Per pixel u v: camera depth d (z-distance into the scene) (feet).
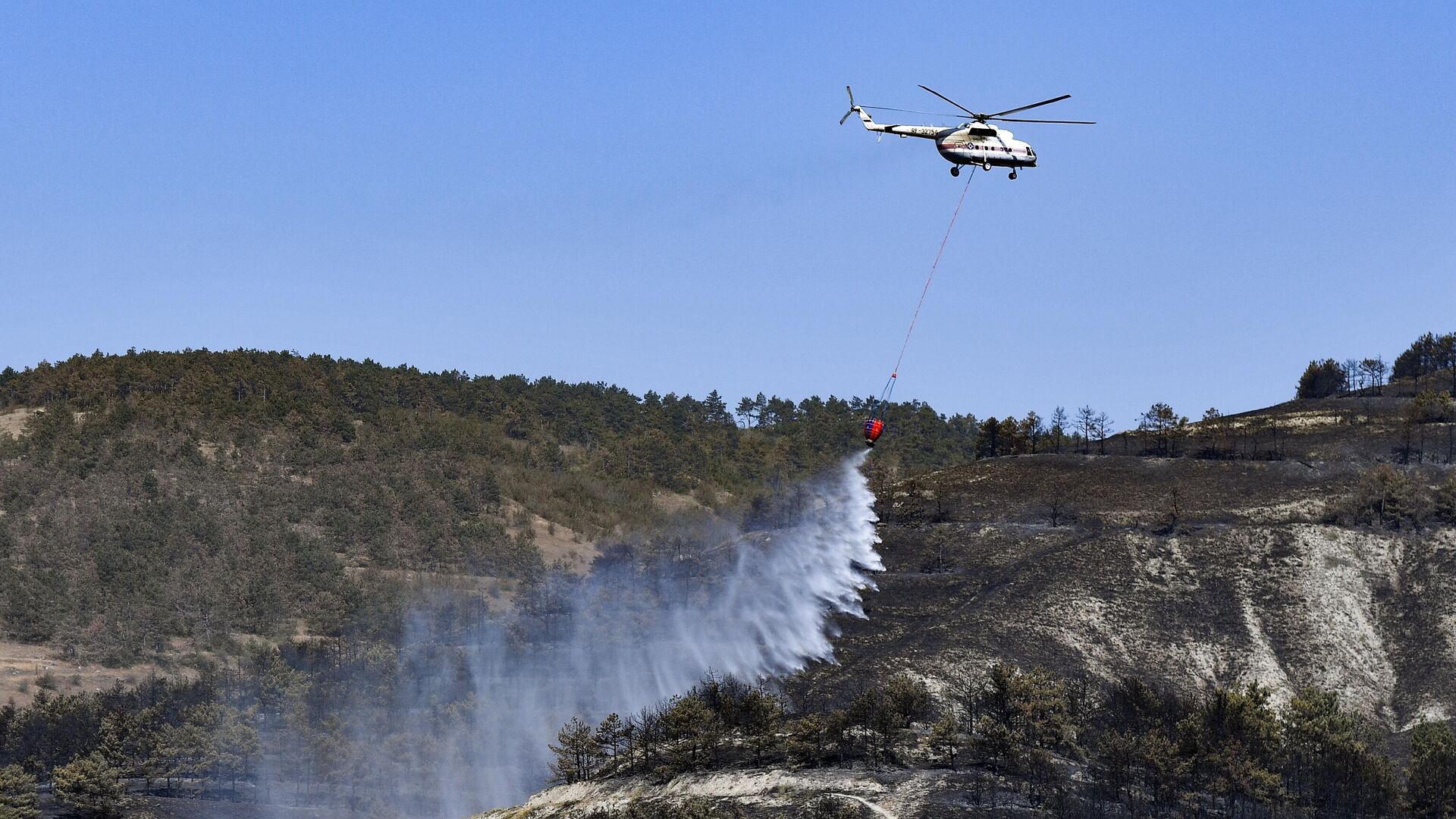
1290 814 383.45
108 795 520.42
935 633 583.58
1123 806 376.27
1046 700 424.46
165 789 566.36
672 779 419.95
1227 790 390.21
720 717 446.19
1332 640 568.82
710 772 419.54
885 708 418.92
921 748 420.77
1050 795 371.56
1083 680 494.59
